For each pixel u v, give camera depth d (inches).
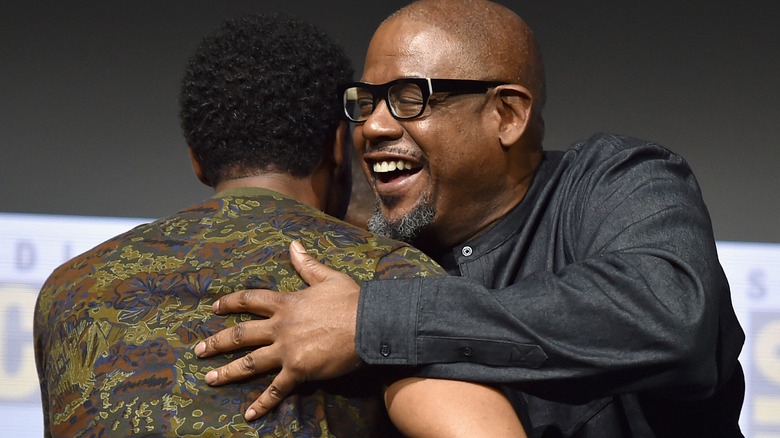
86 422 80.0
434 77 115.7
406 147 116.6
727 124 255.8
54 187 255.3
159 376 80.1
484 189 119.9
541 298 91.1
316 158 94.0
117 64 257.8
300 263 84.7
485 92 117.1
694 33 256.5
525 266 119.0
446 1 121.5
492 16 120.7
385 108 116.6
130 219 247.9
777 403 234.4
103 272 85.9
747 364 236.1
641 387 93.2
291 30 94.2
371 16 254.1
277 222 88.0
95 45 257.6
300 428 80.0
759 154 255.1
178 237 87.3
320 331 82.0
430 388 84.8
